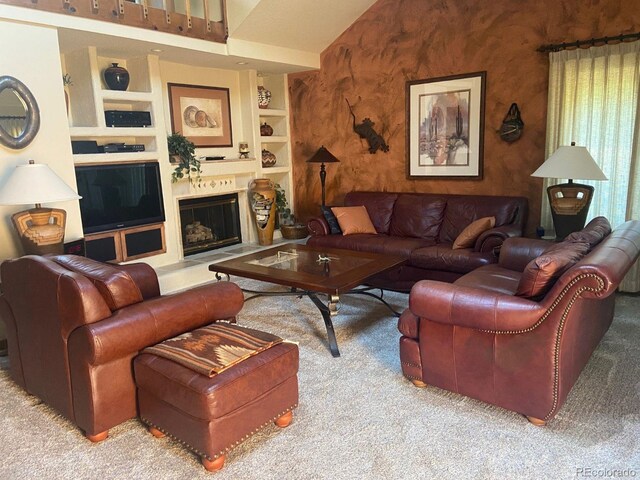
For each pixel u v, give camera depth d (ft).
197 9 17.62
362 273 11.59
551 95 14.93
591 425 7.83
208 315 8.83
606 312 10.34
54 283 7.55
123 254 16.67
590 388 8.95
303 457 7.27
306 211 22.39
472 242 14.32
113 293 7.70
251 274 11.92
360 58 19.34
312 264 12.62
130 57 16.92
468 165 17.33
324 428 8.00
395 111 18.79
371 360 10.44
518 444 7.43
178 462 7.26
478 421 8.09
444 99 17.47
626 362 9.93
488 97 16.52
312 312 13.57
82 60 15.29
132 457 7.41
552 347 7.41
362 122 19.75
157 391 7.38
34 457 7.45
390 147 19.19
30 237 11.44
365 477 6.80
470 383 8.39
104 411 7.63
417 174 18.63
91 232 15.65
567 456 7.11
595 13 14.10
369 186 20.13
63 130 13.03
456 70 17.06
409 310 9.34
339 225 17.61
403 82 18.38
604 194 14.47
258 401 7.39
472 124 16.98
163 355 7.48
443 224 16.57
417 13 17.58
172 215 18.06
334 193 21.26
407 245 15.37
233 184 20.74
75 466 7.22
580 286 7.02
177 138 17.93
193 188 19.12
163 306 8.11
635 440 7.41
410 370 9.20
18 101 12.01
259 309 13.91
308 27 18.31
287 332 12.12
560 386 7.57
